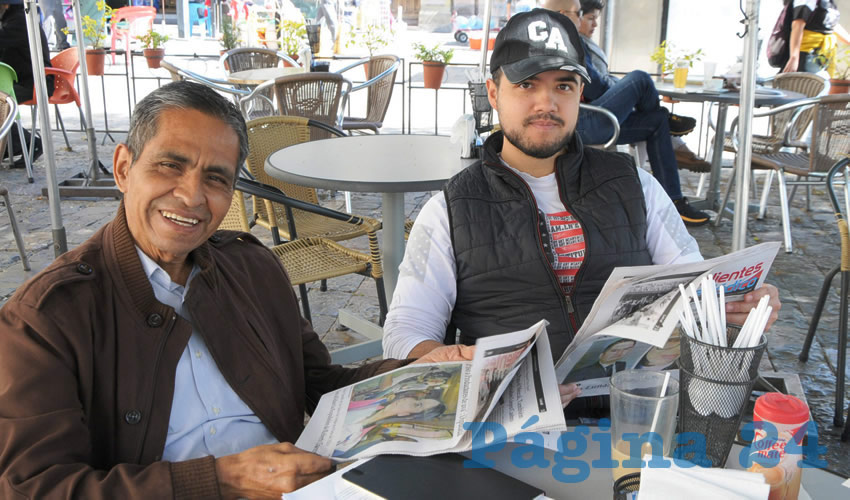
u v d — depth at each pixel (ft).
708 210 17.76
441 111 32.32
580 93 5.99
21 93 19.86
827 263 14.43
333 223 11.04
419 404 4.00
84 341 3.87
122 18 37.19
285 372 4.82
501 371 3.77
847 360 10.34
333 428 4.01
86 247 4.10
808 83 18.84
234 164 4.25
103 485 3.57
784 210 15.03
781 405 3.00
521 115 5.78
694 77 18.29
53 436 3.64
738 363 3.14
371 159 9.12
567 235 5.94
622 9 25.84
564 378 4.40
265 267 4.95
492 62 6.02
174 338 4.18
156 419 4.09
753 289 4.55
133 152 4.08
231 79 18.60
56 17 35.09
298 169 8.37
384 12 39.60
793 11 21.94
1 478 3.51
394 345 5.74
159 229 4.12
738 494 2.75
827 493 3.40
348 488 3.30
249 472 3.68
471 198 5.96
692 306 4.03
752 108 7.55
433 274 5.96
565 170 6.00
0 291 12.54
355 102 34.94
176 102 4.04
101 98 34.22
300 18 35.96
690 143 26.32
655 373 3.49
